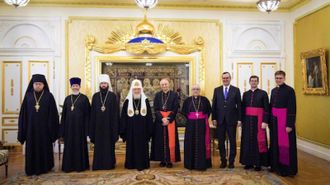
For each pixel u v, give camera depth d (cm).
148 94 532
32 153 370
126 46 508
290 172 354
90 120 397
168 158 396
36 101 375
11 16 511
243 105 401
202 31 545
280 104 363
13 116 518
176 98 407
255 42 561
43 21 518
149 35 519
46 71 520
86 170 393
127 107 404
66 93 519
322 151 468
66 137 385
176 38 538
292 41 559
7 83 516
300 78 535
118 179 352
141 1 403
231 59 550
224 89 405
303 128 529
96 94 404
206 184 332
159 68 534
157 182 339
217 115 402
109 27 529
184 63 538
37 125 371
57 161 452
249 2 545
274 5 443
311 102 499
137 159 392
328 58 449
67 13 523
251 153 384
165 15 541
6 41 516
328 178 354
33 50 516
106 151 394
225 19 552
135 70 529
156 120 410
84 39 523
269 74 559
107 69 523
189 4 539
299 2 527
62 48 521
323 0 462
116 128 400
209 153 400
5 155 358
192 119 394
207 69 545
